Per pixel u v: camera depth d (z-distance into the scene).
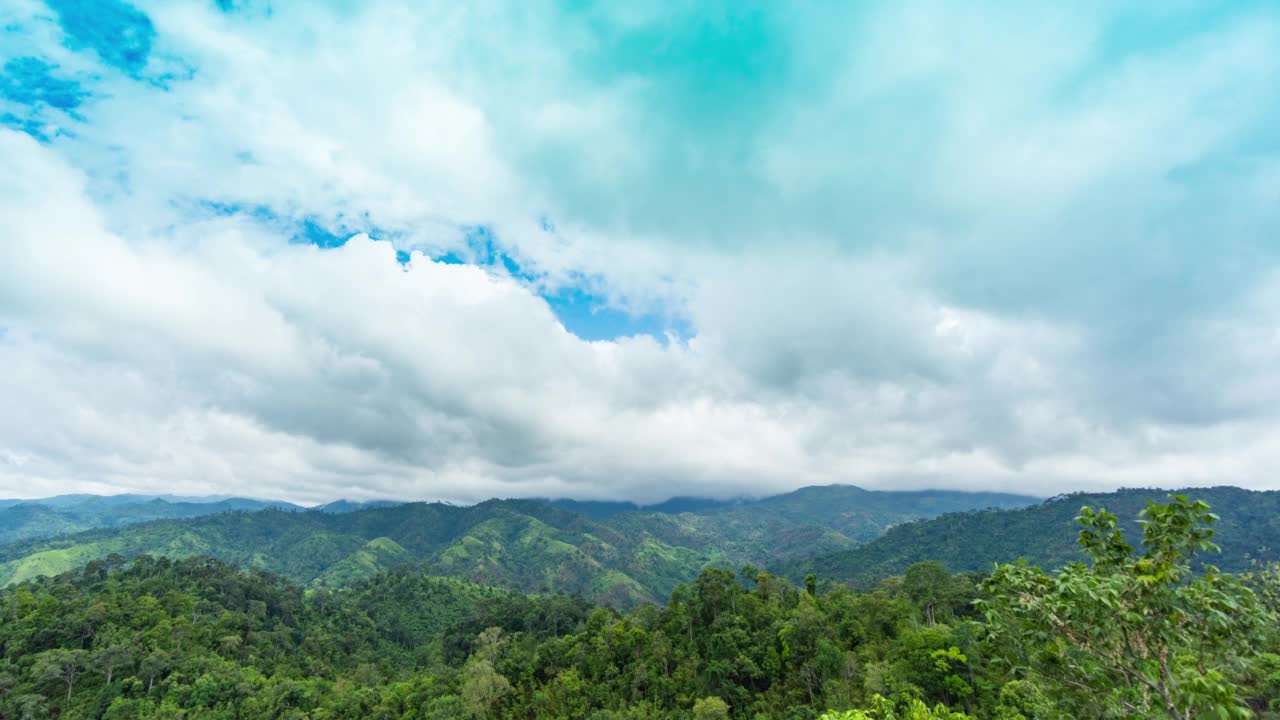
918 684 55.94
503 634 116.69
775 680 70.38
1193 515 8.25
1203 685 7.82
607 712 72.75
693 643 83.81
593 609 126.12
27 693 78.88
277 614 132.75
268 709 85.31
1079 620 9.29
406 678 109.56
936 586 80.12
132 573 129.12
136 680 83.75
